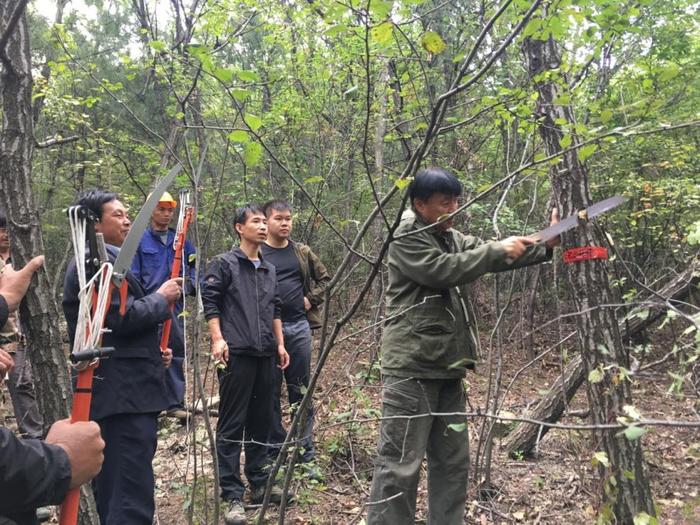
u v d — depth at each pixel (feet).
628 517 8.13
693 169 23.47
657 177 24.09
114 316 7.80
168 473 12.29
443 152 20.70
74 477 3.82
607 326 8.32
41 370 7.28
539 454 13.44
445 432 8.47
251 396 11.36
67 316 8.08
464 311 8.77
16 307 5.89
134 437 8.13
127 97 30.83
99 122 31.12
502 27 10.08
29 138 7.22
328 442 11.89
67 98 19.80
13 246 7.13
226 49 24.52
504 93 7.30
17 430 13.55
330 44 18.62
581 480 9.55
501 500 11.01
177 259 9.48
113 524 8.00
